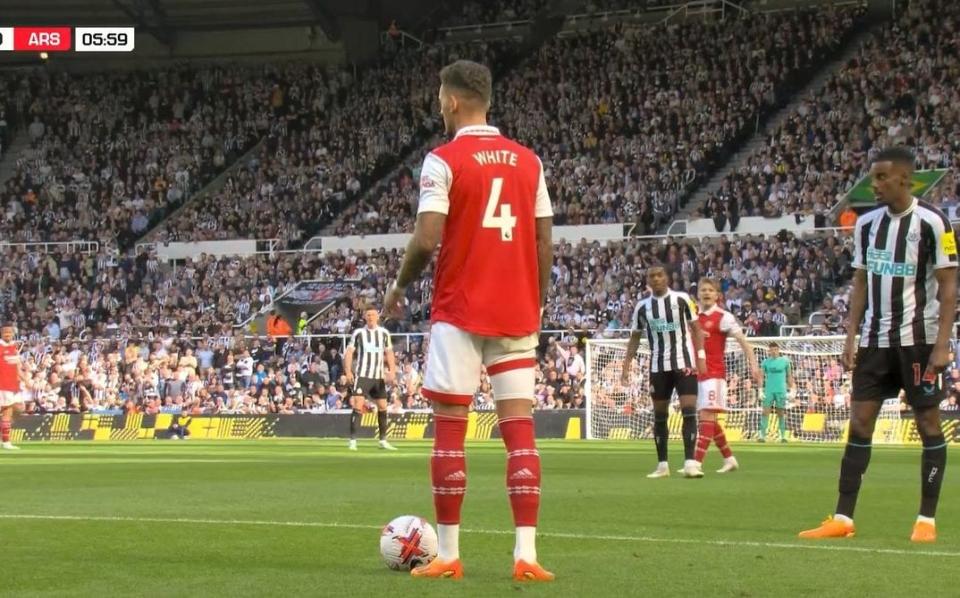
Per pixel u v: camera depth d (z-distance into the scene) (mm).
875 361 12570
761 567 9898
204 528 13164
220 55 83188
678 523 13867
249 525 13500
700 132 65875
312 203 71188
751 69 67688
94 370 57344
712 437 24516
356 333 37969
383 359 38188
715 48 69375
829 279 53719
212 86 80688
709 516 14781
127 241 72812
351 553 10953
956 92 59750
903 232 12414
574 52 73125
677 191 62656
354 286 61906
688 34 71000
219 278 65812
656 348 23469
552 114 70750
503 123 71562
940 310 12250
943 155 57250
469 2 80250
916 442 43219
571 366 51219
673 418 46844
